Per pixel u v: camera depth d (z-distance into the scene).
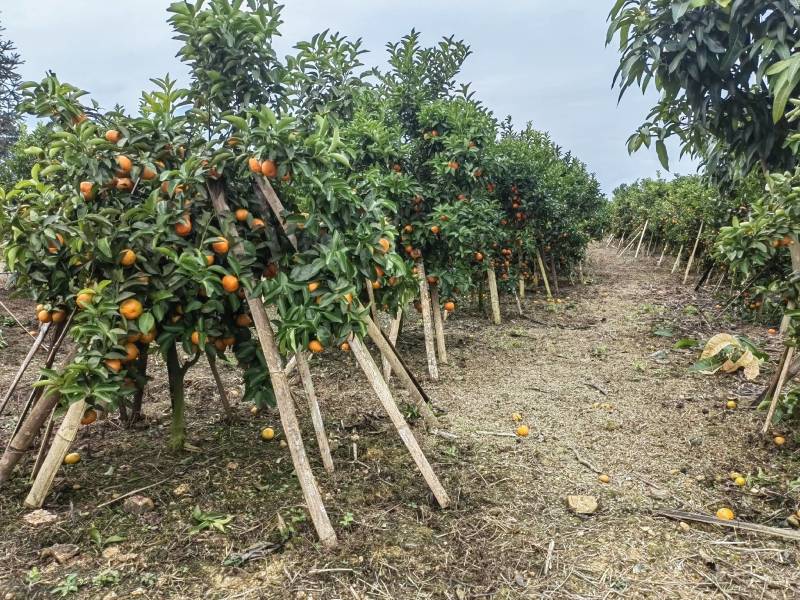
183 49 2.91
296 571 2.43
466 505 3.09
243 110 2.88
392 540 2.69
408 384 4.03
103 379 2.64
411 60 6.38
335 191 2.72
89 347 2.68
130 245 2.75
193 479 3.23
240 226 2.96
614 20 4.55
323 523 2.63
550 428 4.31
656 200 17.58
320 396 4.89
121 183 2.88
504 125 10.89
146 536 2.66
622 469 3.63
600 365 6.14
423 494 3.17
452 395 5.08
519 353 6.71
